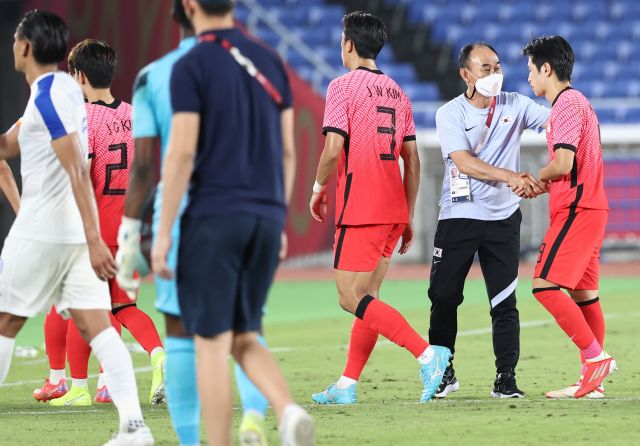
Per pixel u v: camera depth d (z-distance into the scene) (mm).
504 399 24016
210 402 15062
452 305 24812
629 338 36156
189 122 14742
